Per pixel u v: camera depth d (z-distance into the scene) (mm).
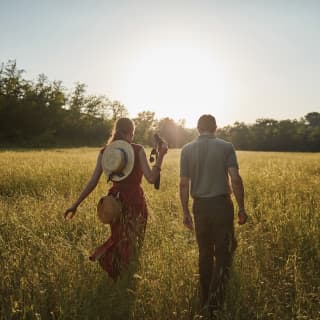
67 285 4215
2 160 20719
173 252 4871
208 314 3895
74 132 96750
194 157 4406
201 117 4562
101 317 3830
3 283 4254
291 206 7328
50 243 5449
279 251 5504
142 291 4168
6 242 5668
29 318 3783
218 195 4348
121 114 106875
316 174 15375
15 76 88625
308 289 4297
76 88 100438
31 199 8695
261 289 4211
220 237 4352
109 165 4844
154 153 4922
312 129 131125
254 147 133250
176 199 9273
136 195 4891
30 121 85688
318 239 5621
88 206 7871
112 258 4609
